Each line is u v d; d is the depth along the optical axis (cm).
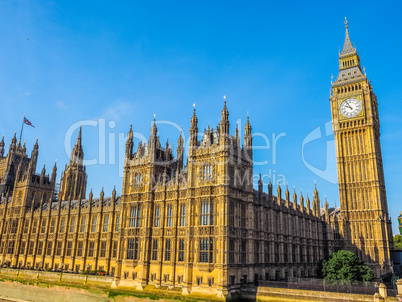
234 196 6706
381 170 12650
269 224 8000
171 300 6150
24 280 9012
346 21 13975
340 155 12525
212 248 6303
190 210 6694
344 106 12794
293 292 5947
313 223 10825
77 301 7594
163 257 6919
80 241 10144
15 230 12088
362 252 11294
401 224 6519
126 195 7838
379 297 5319
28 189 12256
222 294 5903
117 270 7431
